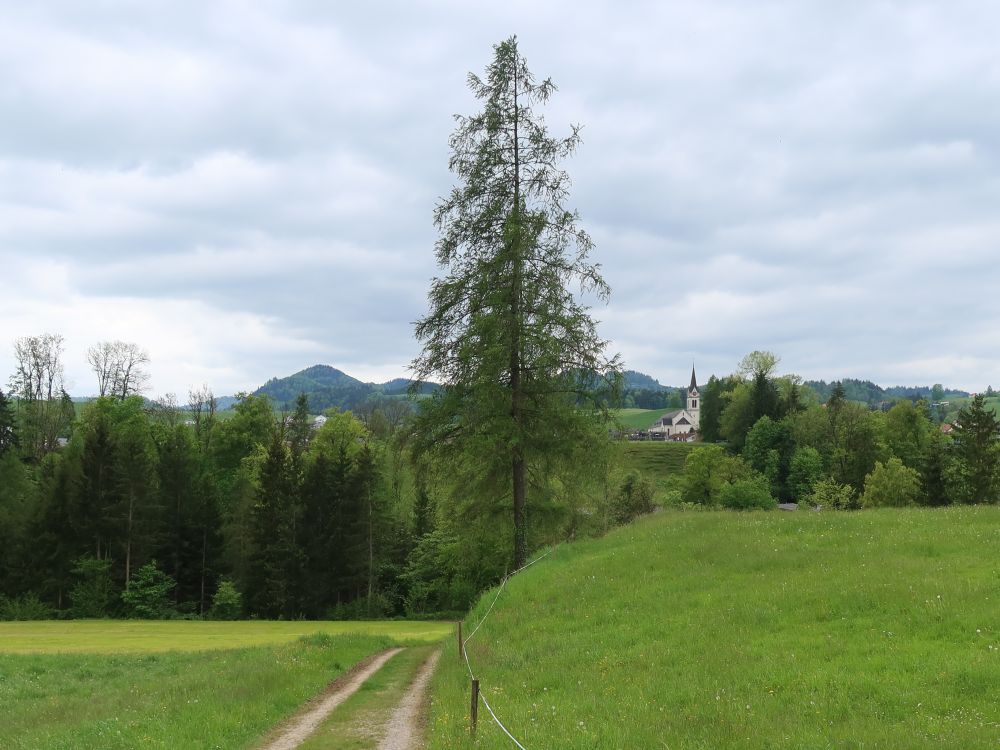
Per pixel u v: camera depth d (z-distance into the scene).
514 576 25.69
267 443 74.38
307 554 59.25
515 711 11.52
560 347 25.06
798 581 18.22
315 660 19.23
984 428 72.25
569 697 12.42
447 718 11.59
